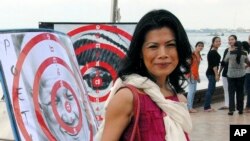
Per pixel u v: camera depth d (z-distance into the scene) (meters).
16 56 2.34
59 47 2.79
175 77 2.20
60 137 2.48
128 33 3.61
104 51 3.61
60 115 2.57
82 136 2.71
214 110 10.38
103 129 1.97
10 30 2.36
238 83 9.61
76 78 2.91
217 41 10.06
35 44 2.54
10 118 2.19
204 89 11.36
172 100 2.10
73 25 3.58
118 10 4.76
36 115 2.35
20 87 2.30
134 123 1.91
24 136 2.21
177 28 2.03
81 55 3.60
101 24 3.61
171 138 1.94
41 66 2.53
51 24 3.53
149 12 2.03
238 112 9.88
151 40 1.99
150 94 1.95
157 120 1.94
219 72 10.34
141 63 2.04
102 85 3.59
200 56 9.74
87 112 2.91
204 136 7.43
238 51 9.40
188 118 2.03
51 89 2.56
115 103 1.91
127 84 1.95
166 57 2.00
